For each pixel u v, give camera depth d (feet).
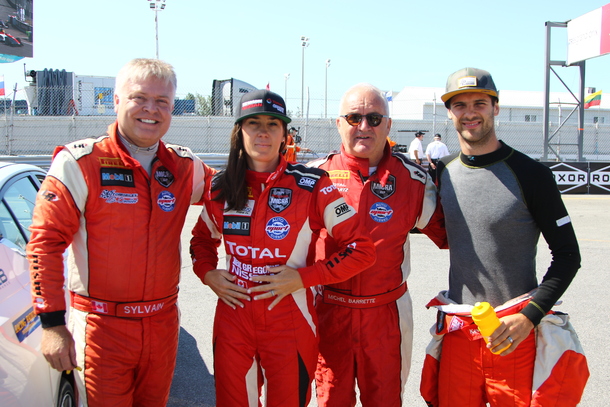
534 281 6.44
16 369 5.70
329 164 7.79
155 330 6.38
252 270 6.34
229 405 6.36
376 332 7.07
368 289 7.05
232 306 6.40
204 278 6.71
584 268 18.56
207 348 11.73
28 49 59.57
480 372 6.51
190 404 9.32
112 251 6.10
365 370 7.13
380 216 7.18
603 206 35.55
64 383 7.15
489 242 6.39
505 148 6.44
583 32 47.73
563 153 74.18
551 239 6.13
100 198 6.07
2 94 51.60
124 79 6.23
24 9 58.59
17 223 7.45
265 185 6.39
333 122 54.85
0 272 6.28
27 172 8.69
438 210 7.37
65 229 5.84
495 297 6.42
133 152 6.50
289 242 6.32
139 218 6.23
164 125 6.40
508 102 104.68
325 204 6.44
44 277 5.58
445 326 6.60
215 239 7.25
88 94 59.62
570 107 98.63
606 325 12.85
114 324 6.15
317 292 7.76
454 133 68.03
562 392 6.03
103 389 6.14
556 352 6.10
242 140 6.38
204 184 7.28
